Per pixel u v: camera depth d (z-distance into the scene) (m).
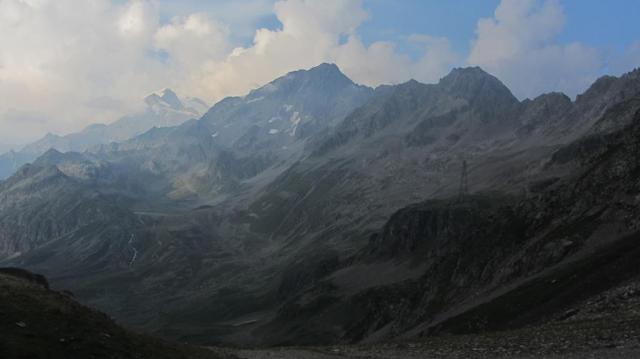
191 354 50.47
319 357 65.50
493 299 118.81
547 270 116.88
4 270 51.06
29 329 36.00
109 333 41.69
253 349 85.44
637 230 105.75
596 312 65.69
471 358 48.81
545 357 43.19
